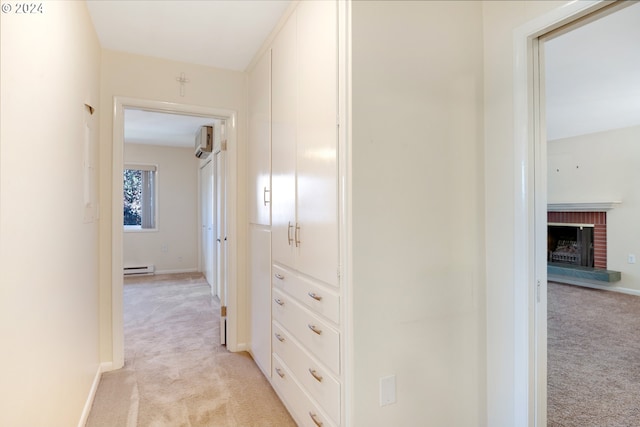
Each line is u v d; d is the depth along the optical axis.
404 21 1.51
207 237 5.78
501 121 1.64
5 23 0.94
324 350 1.59
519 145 1.55
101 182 2.52
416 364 1.53
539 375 1.55
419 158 1.54
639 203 4.84
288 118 2.03
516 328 1.56
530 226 1.54
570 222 5.67
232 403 2.15
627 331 3.47
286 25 2.06
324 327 1.59
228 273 2.95
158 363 2.71
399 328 1.49
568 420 2.01
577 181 5.50
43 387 1.24
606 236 5.21
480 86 1.70
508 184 1.61
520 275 1.55
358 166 1.41
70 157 1.63
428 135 1.57
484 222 1.70
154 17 2.13
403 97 1.51
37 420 1.18
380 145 1.46
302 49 1.83
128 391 2.28
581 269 5.28
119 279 2.59
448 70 1.62
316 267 1.67
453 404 1.62
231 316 2.93
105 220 2.54
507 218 1.61
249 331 2.88
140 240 6.38
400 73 1.50
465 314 1.65
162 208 6.52
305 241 1.79
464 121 1.66
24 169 1.07
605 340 3.24
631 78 3.10
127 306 4.33
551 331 3.47
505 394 1.61
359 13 1.42
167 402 2.15
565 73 2.99
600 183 5.23
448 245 1.61
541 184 1.57
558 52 2.60
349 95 1.41
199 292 5.07
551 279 5.75
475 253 1.68
